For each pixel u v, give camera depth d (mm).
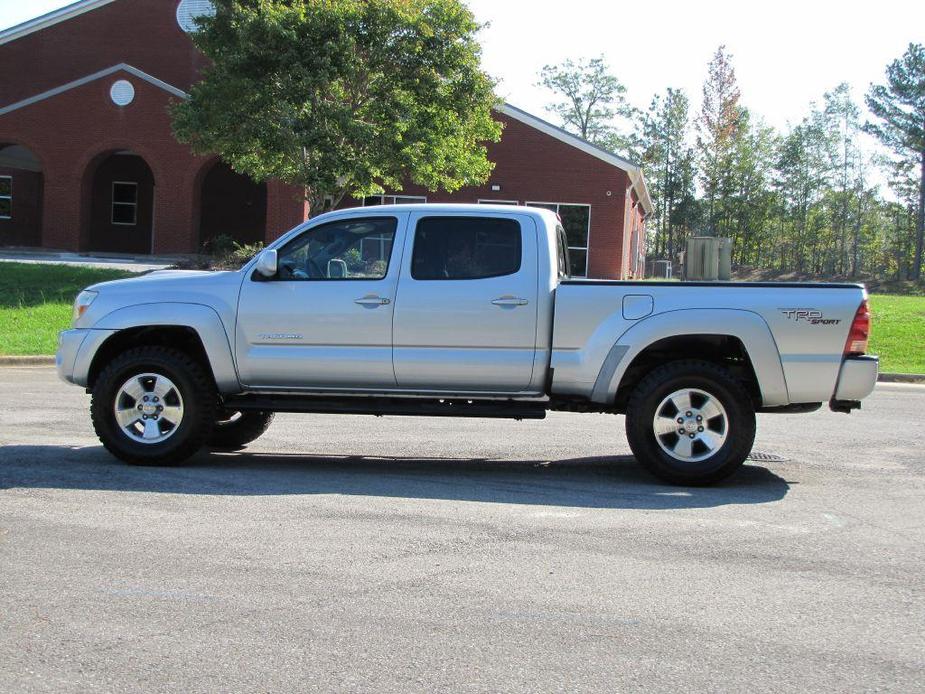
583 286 7582
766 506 6855
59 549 5461
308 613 4520
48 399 11797
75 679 3797
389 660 4004
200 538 5719
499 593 4840
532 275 7695
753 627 4445
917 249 69250
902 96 66375
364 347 7832
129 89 32969
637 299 7523
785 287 7480
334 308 7844
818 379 7426
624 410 7965
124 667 3910
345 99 25547
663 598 4812
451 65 24688
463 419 10961
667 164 82312
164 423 7984
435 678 3836
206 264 27312
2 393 12289
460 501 6824
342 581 4980
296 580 4984
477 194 34531
